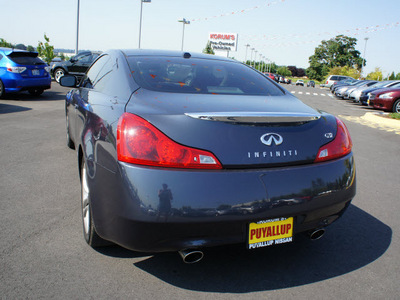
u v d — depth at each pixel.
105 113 2.37
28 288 2.12
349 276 2.41
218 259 2.57
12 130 6.73
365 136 8.46
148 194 1.90
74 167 4.57
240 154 2.03
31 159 4.87
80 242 2.70
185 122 2.03
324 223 2.34
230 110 2.18
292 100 2.79
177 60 3.05
